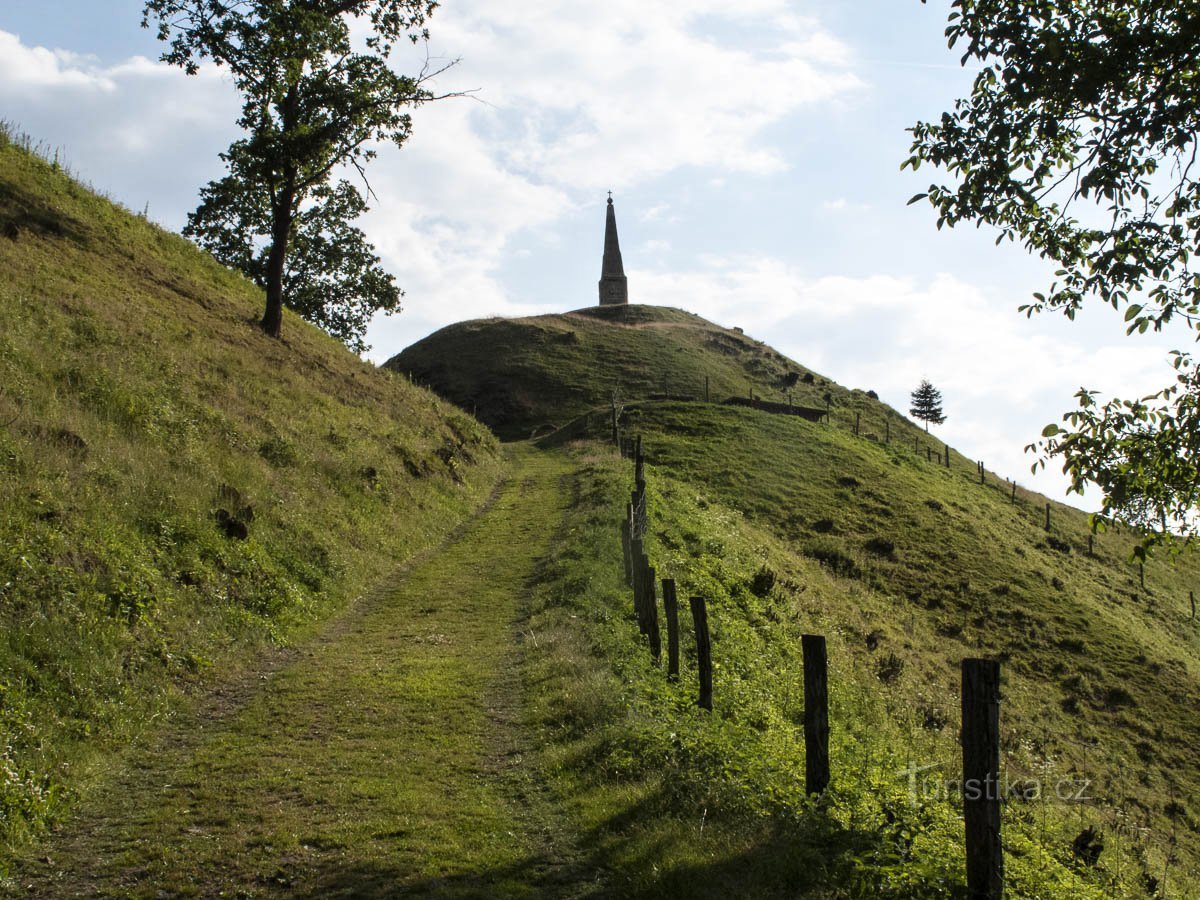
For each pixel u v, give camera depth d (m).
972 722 6.25
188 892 6.84
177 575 14.71
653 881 6.99
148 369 22.78
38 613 11.33
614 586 19.62
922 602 38.12
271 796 8.88
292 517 20.17
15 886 6.93
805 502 48.59
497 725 11.44
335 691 12.73
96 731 10.20
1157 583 55.59
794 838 7.56
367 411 33.81
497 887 6.98
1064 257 11.66
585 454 51.59
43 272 26.44
